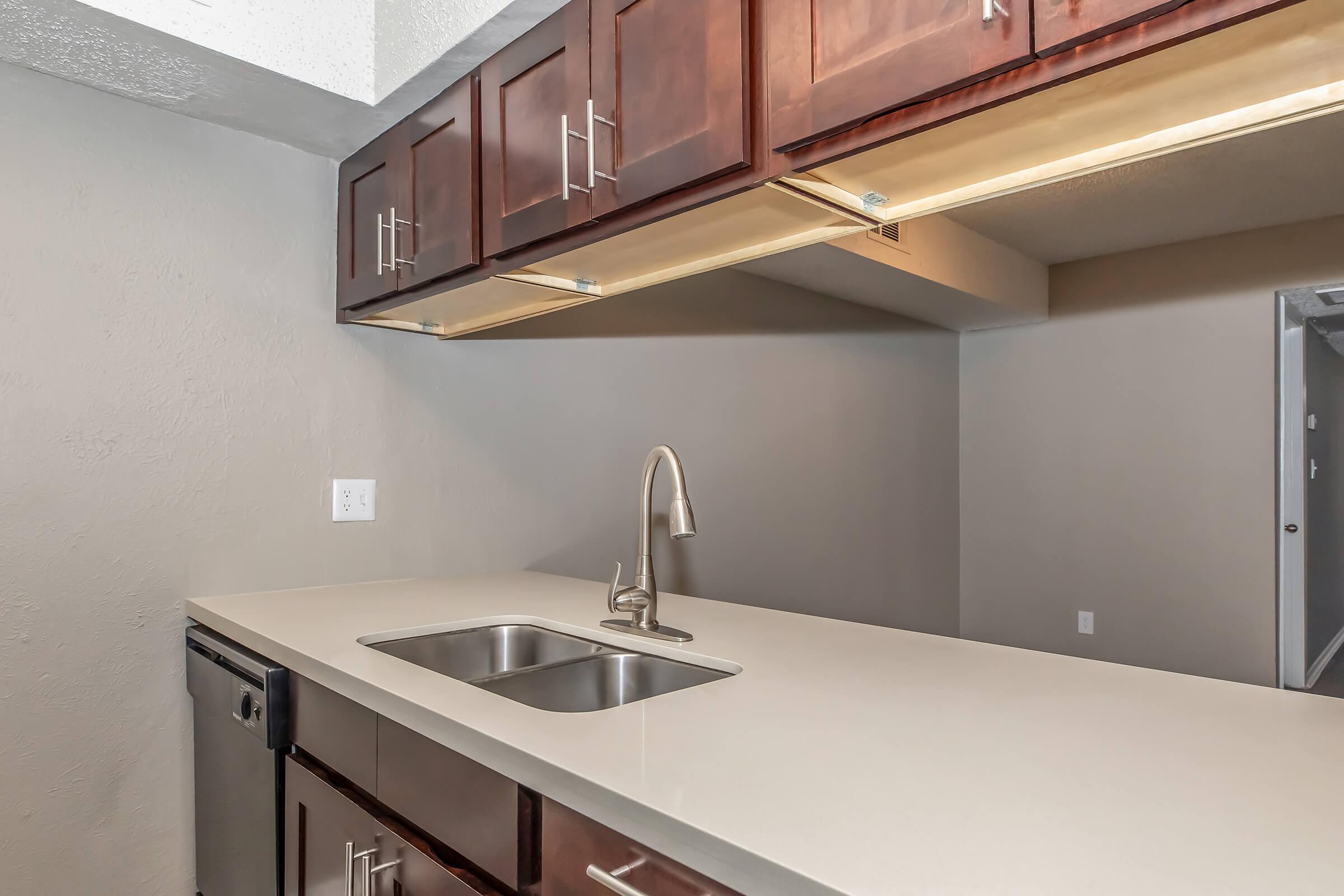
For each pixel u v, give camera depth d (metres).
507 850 0.86
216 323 1.79
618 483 2.54
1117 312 3.82
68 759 1.60
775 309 3.10
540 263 1.46
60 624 1.59
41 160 1.58
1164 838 0.62
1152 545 3.71
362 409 2.01
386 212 1.80
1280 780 0.74
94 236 1.64
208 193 1.79
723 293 2.88
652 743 0.84
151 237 1.71
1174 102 0.85
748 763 0.78
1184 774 0.75
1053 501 4.00
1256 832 0.63
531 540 2.32
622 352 2.56
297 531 1.90
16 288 1.55
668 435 2.69
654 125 1.17
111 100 1.66
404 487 2.08
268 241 1.88
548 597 1.83
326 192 1.98
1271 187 2.90
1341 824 0.64
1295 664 3.40
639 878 0.72
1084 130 0.92
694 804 0.69
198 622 1.74
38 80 1.58
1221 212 3.19
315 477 1.93
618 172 1.22
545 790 0.80
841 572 3.40
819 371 3.30
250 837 1.46
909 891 0.54
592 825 0.77
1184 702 0.99
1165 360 3.68
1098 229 3.40
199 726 1.70
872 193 1.12
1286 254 3.36
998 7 0.82
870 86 0.92
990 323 4.07
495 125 1.48
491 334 2.25
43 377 1.57
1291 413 3.41
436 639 1.53
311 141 1.88
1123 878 0.56
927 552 4.00
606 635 1.44
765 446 3.04
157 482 1.71
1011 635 4.12
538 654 1.60
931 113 0.89
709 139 1.09
